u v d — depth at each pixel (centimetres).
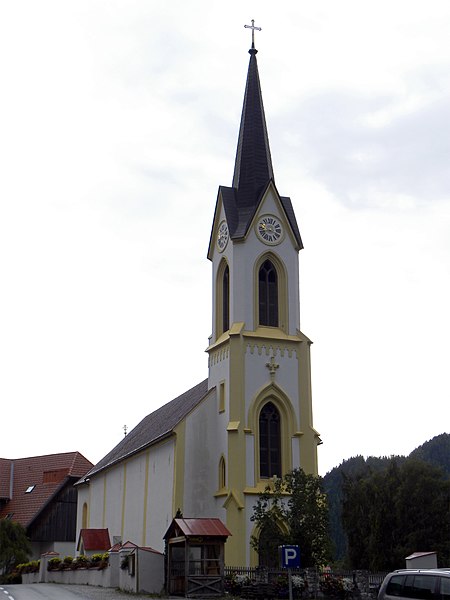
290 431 5284
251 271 5516
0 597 4172
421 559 4162
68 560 5828
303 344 5488
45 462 9762
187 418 5328
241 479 5003
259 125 6078
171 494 5247
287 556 3003
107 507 7175
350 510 8275
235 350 5297
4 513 9219
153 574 4428
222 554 4212
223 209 5791
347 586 4178
